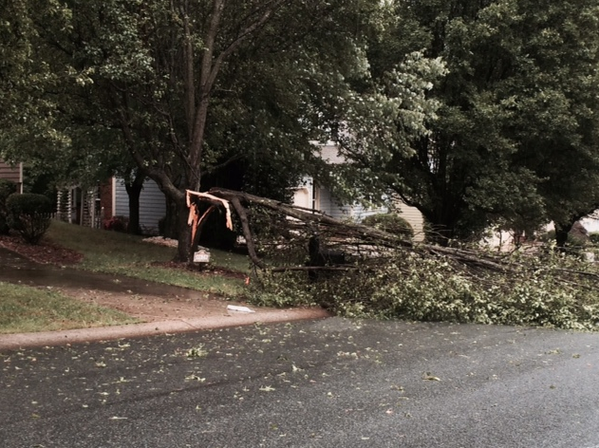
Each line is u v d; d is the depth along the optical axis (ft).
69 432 14.60
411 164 64.64
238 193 43.45
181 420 15.71
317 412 16.67
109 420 15.52
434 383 20.01
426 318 34.01
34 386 18.10
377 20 46.80
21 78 27.04
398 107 50.75
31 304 28.50
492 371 21.85
